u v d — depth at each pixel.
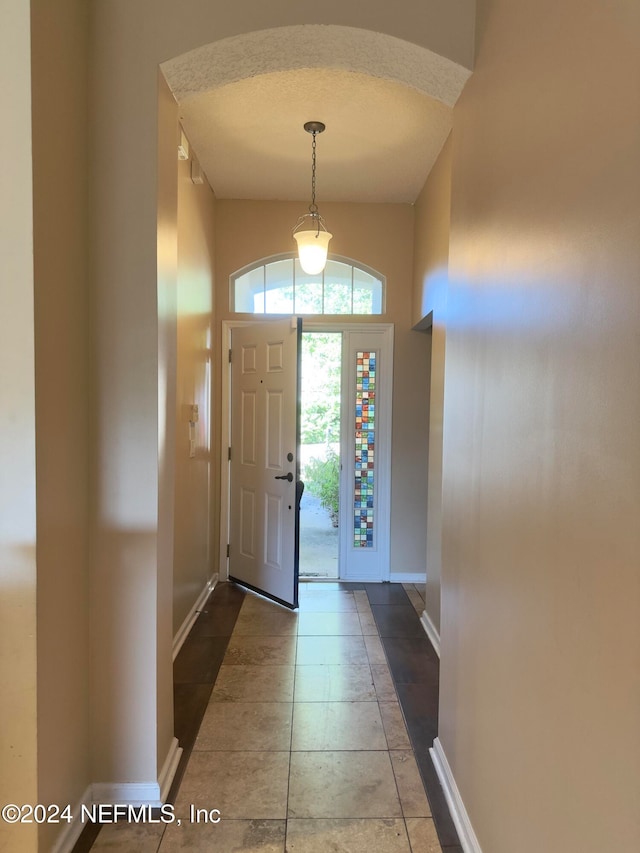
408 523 4.02
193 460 3.22
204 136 2.88
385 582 4.02
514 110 1.34
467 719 1.63
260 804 1.76
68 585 1.58
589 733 0.91
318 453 5.16
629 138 0.82
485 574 1.49
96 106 1.69
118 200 1.69
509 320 1.34
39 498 1.41
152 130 1.69
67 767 1.58
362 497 4.04
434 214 3.18
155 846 1.60
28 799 1.40
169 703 1.91
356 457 4.02
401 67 1.83
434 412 3.14
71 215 1.58
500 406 1.40
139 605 1.72
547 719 1.07
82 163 1.65
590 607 0.92
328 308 3.97
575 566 0.97
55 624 1.50
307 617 3.35
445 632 1.92
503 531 1.35
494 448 1.44
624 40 0.83
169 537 1.87
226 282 3.89
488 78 1.56
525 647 1.19
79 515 1.65
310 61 1.83
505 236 1.38
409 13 1.71
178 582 2.90
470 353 1.69
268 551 3.66
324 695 2.44
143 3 1.69
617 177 0.85
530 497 1.19
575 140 1.00
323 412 5.09
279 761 1.98
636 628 0.78
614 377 0.85
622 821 0.81
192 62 1.73
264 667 2.70
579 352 0.97
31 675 1.40
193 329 3.15
